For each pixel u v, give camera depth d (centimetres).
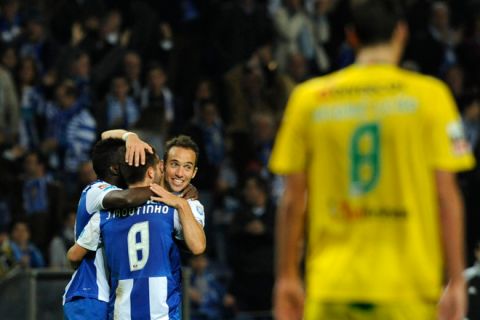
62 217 4025
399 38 1263
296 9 5178
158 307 1908
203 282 3919
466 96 4994
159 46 5053
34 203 4044
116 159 1994
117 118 4428
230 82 4775
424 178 1224
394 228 1226
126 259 1917
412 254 1219
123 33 5053
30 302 3069
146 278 1909
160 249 1917
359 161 1235
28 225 3988
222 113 4822
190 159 2002
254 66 4834
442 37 5397
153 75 4566
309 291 1263
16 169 4138
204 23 5238
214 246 4416
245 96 4762
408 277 1216
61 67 4694
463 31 5509
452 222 1220
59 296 3083
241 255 3981
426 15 5403
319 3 5266
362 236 1231
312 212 1262
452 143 1222
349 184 1240
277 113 4766
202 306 3878
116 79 4456
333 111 1248
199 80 5081
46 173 4119
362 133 1235
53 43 4809
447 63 5319
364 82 1246
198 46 5144
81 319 1941
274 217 4006
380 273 1220
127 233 1922
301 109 1263
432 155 1224
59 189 4084
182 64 5078
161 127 4088
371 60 1256
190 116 5009
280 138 1277
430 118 1223
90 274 1953
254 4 5203
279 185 4431
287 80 4853
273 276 3975
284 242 1265
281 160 1265
